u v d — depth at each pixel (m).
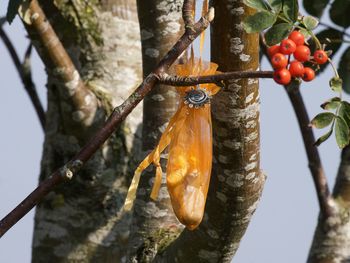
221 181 6.09
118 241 8.65
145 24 7.14
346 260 8.90
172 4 7.09
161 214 7.43
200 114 5.36
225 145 5.92
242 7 5.48
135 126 8.70
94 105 8.45
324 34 8.37
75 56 8.82
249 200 6.17
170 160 5.30
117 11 8.84
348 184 9.02
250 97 5.75
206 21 4.70
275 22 4.78
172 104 7.27
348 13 8.33
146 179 7.46
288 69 4.41
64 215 8.66
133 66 8.84
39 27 7.97
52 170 8.62
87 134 8.47
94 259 8.61
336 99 4.82
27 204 4.52
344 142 4.81
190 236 6.55
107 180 8.60
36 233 8.77
